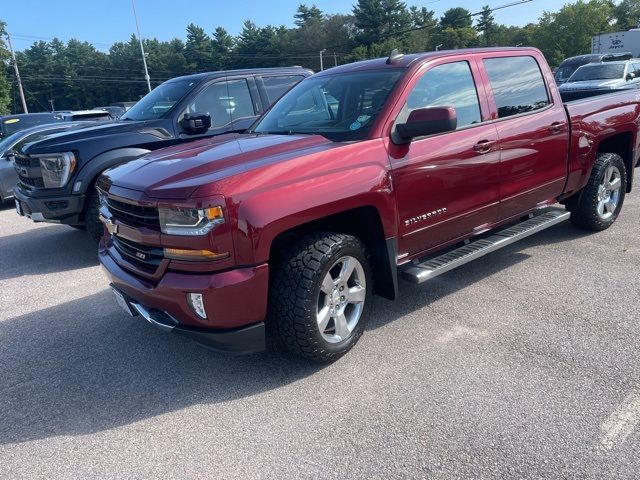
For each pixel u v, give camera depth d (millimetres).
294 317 3139
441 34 84000
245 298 2949
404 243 3682
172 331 3127
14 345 4074
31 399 3326
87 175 5797
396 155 3527
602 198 5586
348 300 3469
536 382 3133
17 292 5270
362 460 2602
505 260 5152
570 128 4875
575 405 2900
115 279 3393
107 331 4238
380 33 80250
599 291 4309
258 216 2896
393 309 4258
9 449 2857
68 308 4766
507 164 4270
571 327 3760
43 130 10328
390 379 3275
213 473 2592
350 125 3695
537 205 4793
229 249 2869
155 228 3049
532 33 78125
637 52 27484
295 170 3080
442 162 3764
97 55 97688
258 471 2582
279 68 7547
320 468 2568
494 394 3045
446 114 3293
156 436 2898
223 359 3668
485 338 3695
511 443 2645
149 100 7090
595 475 2412
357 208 3406
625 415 2791
